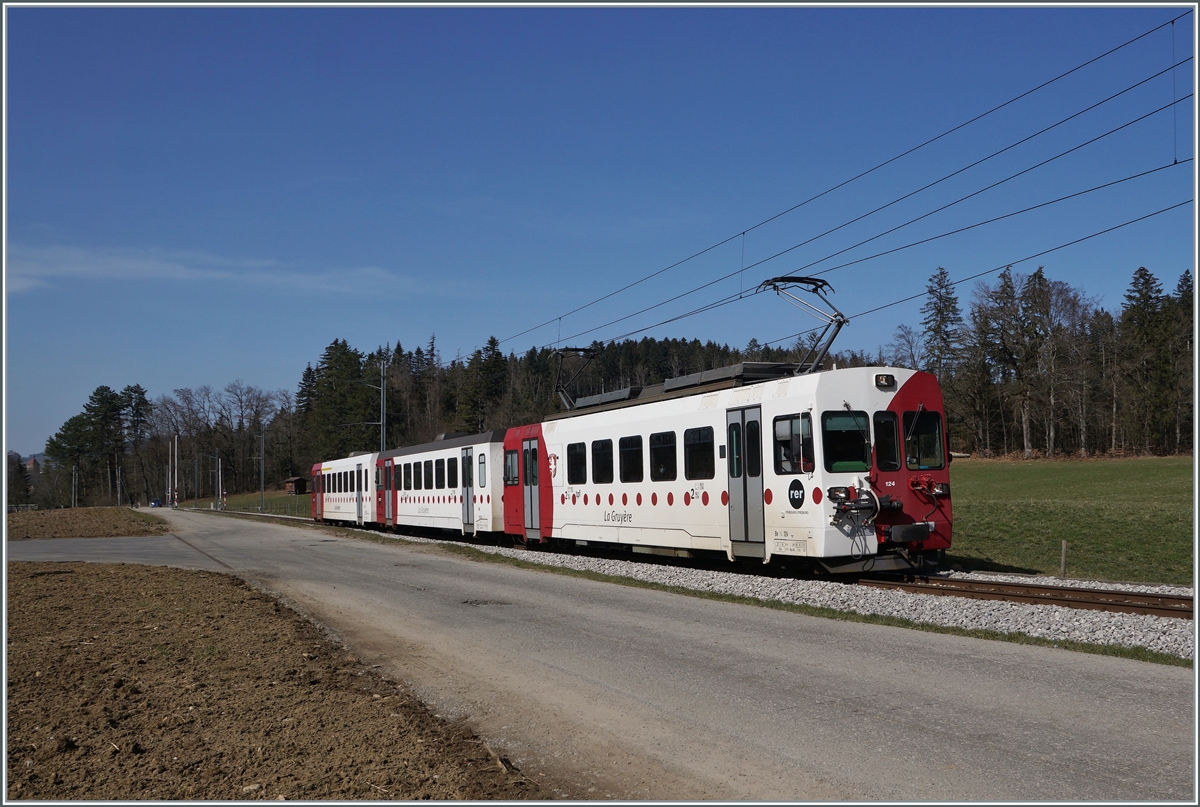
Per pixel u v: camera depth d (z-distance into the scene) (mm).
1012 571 20203
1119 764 5734
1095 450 69125
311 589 16578
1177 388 64688
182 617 12859
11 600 15156
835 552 14656
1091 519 29188
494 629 11523
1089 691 7500
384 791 5594
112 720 7207
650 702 7664
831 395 15039
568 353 29734
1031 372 64875
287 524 47625
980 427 67938
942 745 6223
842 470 14891
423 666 9438
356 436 94500
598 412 21344
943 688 7738
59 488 137250
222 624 12156
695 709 7383
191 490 127188
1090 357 67125
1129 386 66000
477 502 27688
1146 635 9867
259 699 7895
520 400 87625
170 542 34312
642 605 13180
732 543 16703
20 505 144000
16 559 26172
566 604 13508
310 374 142625
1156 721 6621
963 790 5387
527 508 24516
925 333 77562
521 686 8414
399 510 35375
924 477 15438
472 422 88938
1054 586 14359
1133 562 22031
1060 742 6195
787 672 8547
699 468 17594
